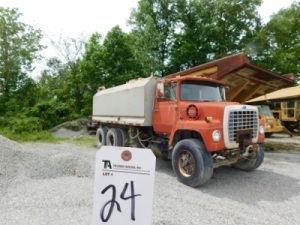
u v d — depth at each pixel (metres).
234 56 7.43
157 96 6.93
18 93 23.88
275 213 3.99
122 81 20.59
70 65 25.36
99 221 1.96
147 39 24.31
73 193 4.36
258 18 26.92
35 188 4.68
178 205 4.08
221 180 5.89
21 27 24.03
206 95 6.56
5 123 17.34
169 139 6.36
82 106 23.11
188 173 5.45
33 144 11.98
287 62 25.91
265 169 7.06
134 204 1.95
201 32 25.91
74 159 6.16
